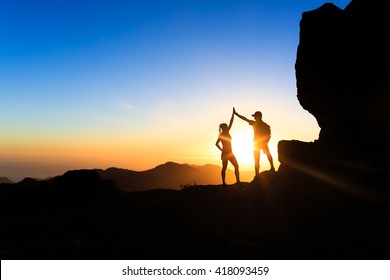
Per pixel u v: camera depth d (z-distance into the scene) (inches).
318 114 564.4
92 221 557.3
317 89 548.4
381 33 485.7
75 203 987.9
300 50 575.5
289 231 378.0
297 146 517.0
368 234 330.3
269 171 541.6
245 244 357.7
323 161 475.5
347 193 405.1
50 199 1052.5
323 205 402.9
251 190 504.7
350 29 517.3
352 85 503.2
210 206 493.7
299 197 436.5
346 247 320.8
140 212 556.1
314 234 358.9
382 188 385.7
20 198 1086.4
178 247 370.9
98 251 378.0
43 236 504.4
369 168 422.9
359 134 495.2
